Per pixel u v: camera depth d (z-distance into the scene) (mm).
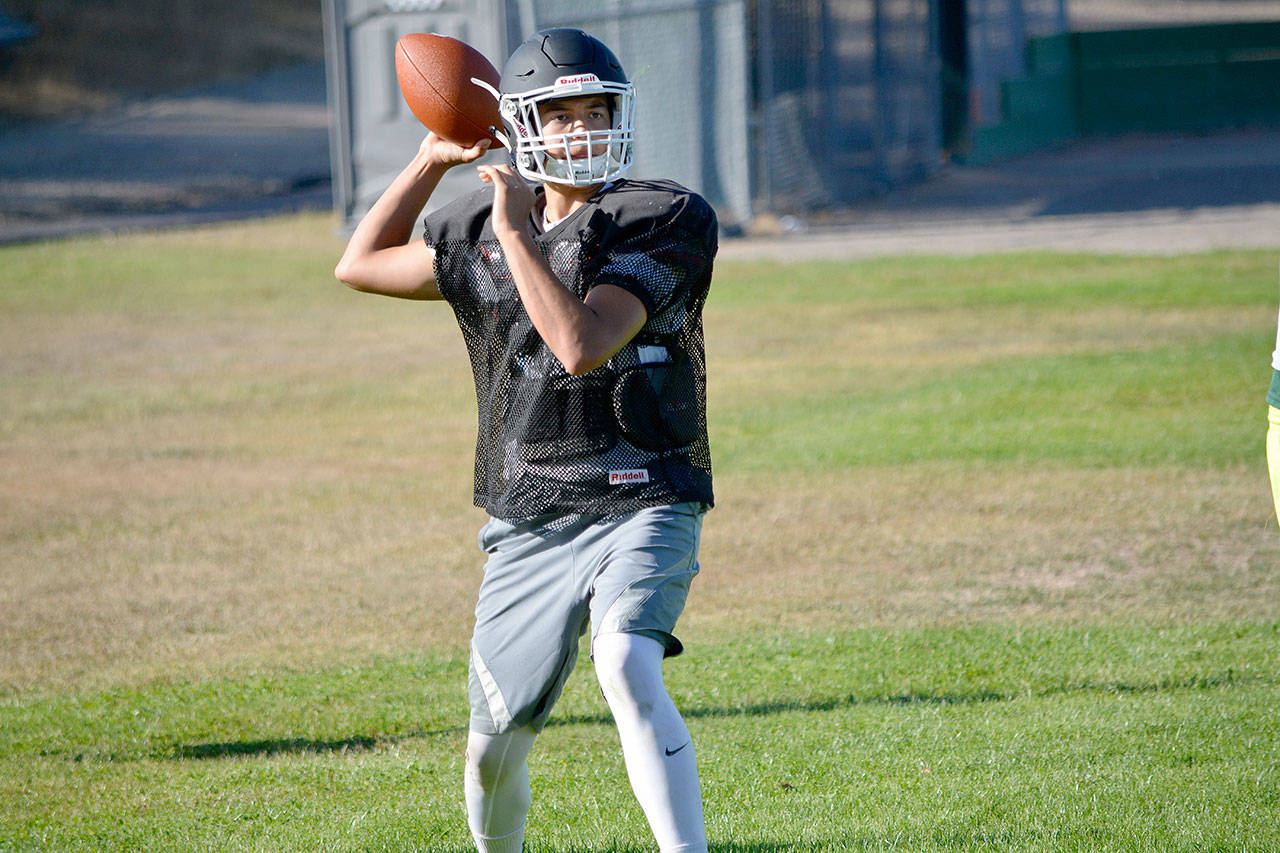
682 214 11297
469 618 23141
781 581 24188
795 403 38562
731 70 70875
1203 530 25703
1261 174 88438
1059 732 16297
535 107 11367
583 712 18422
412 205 13000
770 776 15547
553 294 10547
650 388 11445
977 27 103625
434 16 68438
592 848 13883
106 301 60719
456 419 39688
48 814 15352
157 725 18344
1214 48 119625
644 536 11344
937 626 21250
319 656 21281
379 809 15180
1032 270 57656
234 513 30703
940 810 14266
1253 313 46250
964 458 31891
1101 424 33875
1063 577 23562
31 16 149875
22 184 103625
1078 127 121438
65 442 38000
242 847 14234
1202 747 15617
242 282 64562
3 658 21672
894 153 91812
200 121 132875
